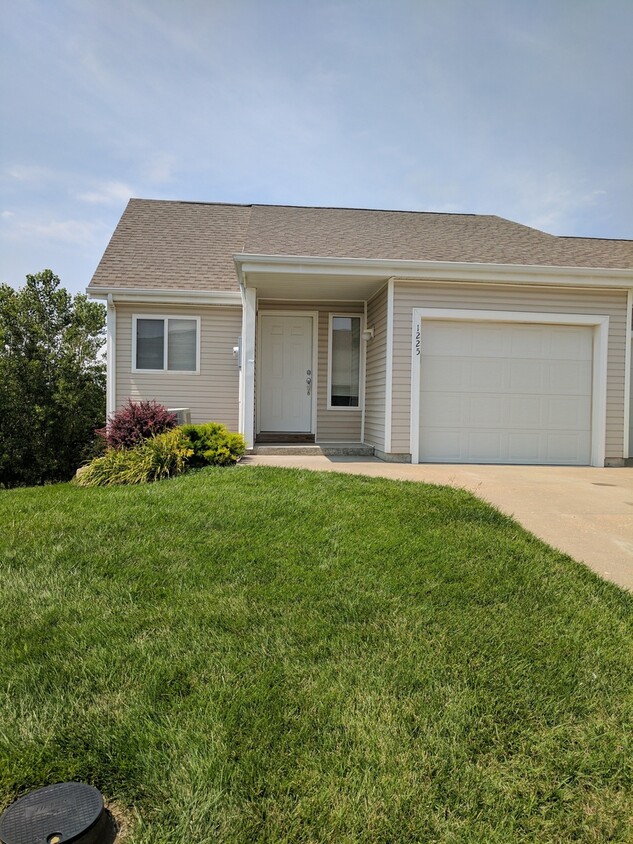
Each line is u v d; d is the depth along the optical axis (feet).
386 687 7.26
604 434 28.48
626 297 28.55
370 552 12.23
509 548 12.57
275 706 6.84
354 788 5.56
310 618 9.25
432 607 9.68
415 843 4.96
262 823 5.14
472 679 7.47
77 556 12.08
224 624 9.04
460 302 27.73
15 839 4.89
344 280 28.02
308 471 21.54
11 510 15.90
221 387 34.06
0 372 41.09
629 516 16.07
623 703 7.00
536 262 28.60
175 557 12.05
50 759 5.97
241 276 27.50
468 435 28.35
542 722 6.63
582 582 10.91
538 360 28.63
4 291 43.11
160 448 22.15
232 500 16.31
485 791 5.57
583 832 5.14
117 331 33.24
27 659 8.00
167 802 5.41
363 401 33.94
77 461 43.50
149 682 7.36
